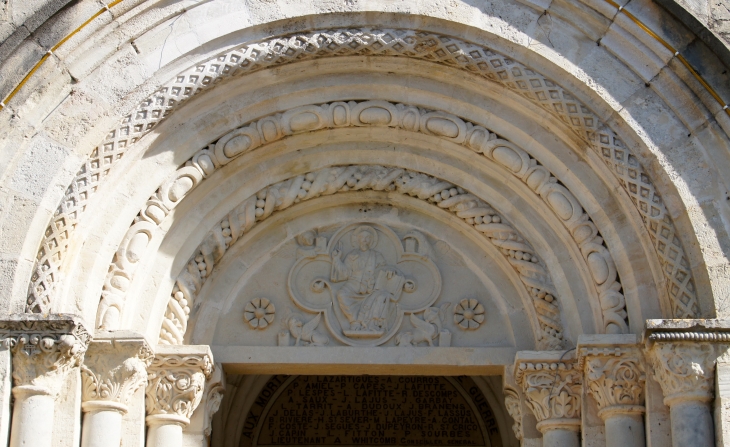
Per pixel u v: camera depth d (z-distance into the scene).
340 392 13.27
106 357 8.52
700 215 8.47
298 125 9.45
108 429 8.45
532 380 9.00
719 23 8.86
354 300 9.67
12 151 8.39
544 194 9.25
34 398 7.92
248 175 9.58
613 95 8.87
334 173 9.74
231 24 9.03
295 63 9.30
